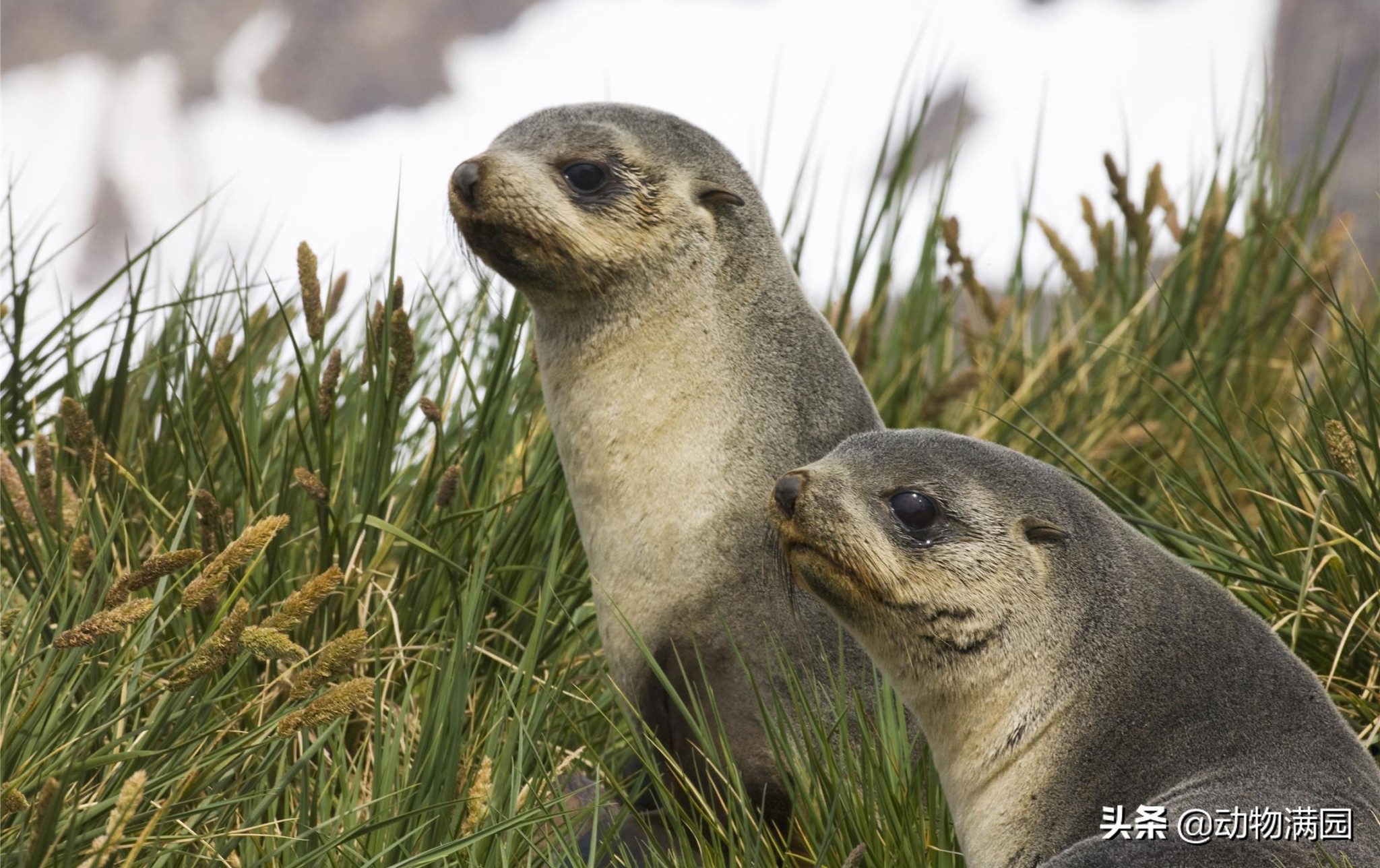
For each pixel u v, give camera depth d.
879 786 16.86
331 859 15.98
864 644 16.50
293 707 17.92
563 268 20.14
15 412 23.97
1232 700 14.73
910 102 30.06
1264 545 20.95
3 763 15.17
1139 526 21.56
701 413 19.98
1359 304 32.81
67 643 15.48
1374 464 21.89
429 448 25.56
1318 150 34.34
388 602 20.14
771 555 19.22
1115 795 14.62
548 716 20.14
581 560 22.70
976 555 15.65
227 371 25.11
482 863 16.81
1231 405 28.88
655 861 16.89
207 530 20.14
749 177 21.72
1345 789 13.57
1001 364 30.23
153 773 16.44
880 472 16.11
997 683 15.61
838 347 21.30
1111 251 32.81
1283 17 116.00
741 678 18.94
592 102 21.80
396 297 21.62
